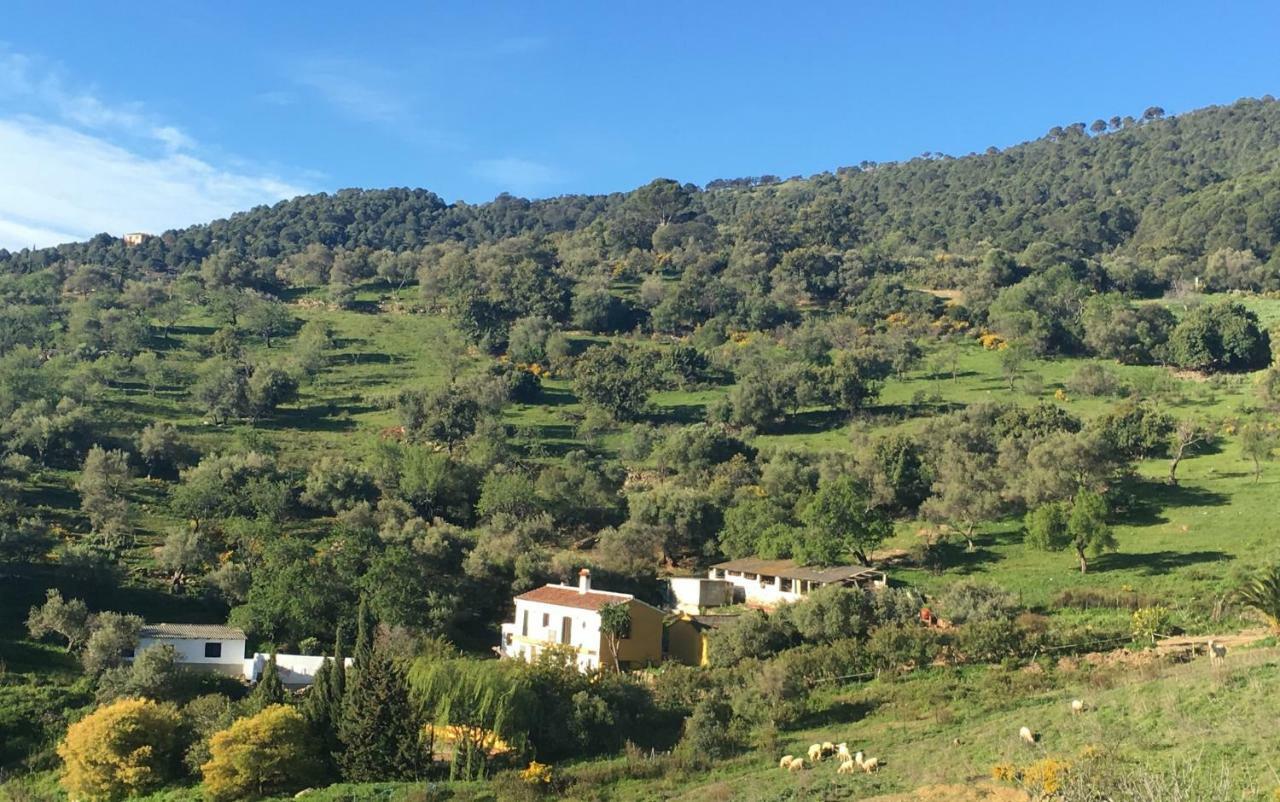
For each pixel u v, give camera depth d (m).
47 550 76.88
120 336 151.25
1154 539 84.88
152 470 104.56
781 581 79.25
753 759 46.25
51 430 103.81
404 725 47.72
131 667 59.06
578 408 142.25
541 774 44.81
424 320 188.88
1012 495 91.00
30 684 58.03
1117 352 157.50
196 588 75.81
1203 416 121.75
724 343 176.25
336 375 154.00
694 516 93.06
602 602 66.94
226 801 45.41
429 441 122.19
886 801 36.31
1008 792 34.88
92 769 47.28
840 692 55.50
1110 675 51.06
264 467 99.25
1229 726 37.09
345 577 71.69
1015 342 156.62
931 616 65.56
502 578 79.19
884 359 156.75
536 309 185.12
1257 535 81.50
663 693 56.06
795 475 102.12
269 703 51.56
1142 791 28.30
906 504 101.19
